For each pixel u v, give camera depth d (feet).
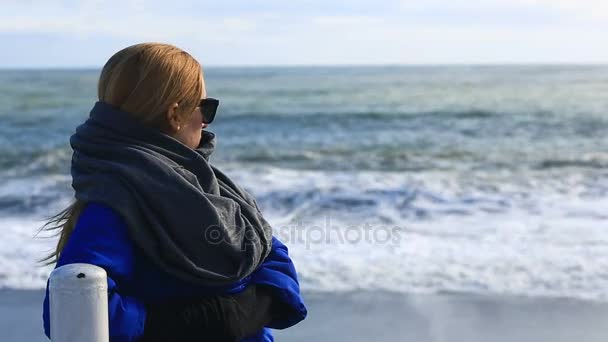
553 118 79.97
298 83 188.03
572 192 37.09
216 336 4.43
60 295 3.73
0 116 92.94
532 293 20.51
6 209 33.47
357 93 138.51
